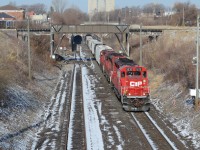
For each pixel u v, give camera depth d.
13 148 44.69
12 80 79.25
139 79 67.81
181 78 83.31
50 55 153.50
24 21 199.38
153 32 159.12
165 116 63.94
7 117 55.75
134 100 66.88
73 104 74.25
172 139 50.06
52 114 65.69
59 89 93.56
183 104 66.44
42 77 106.12
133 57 150.88
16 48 120.25
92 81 106.12
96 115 64.62
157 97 80.12
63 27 154.00
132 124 58.44
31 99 73.56
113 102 75.88
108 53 107.12
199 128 52.91
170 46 129.25
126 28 155.38
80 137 51.38
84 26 153.75
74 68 140.00
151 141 49.19
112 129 55.50
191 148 46.06
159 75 102.19
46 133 53.44
